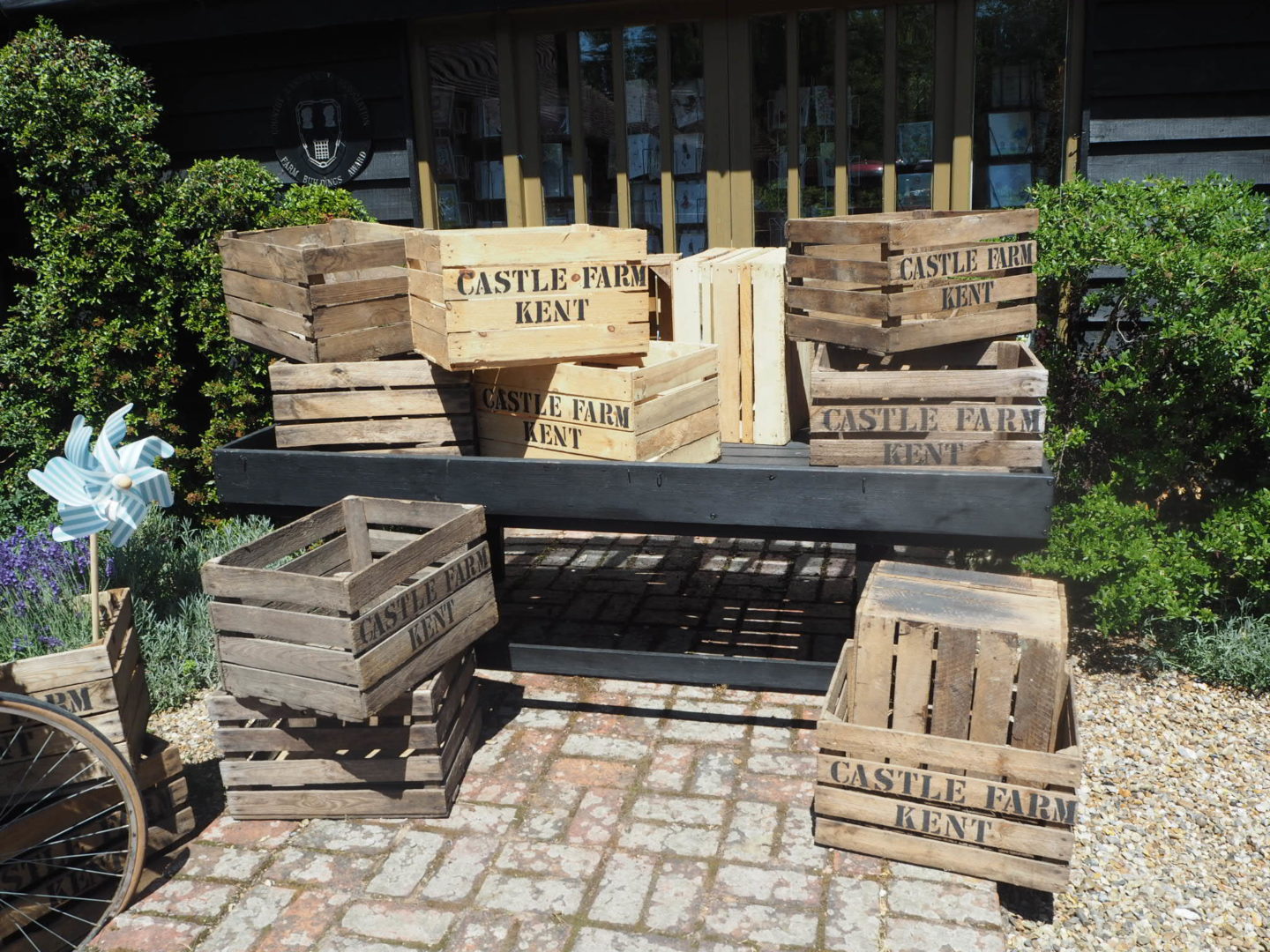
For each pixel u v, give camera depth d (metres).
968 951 3.06
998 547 3.94
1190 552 4.86
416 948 3.16
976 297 3.99
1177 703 4.46
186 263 6.45
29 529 6.20
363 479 4.43
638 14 6.34
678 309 4.60
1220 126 5.59
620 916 3.25
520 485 4.24
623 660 4.25
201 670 4.96
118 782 3.32
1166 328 4.68
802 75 6.21
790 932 3.16
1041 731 3.36
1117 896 3.37
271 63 6.96
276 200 6.76
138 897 3.43
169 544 5.94
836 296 4.07
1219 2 5.43
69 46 6.35
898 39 6.01
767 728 4.29
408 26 6.64
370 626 3.51
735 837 3.61
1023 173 6.02
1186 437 5.03
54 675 3.35
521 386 4.36
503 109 6.66
